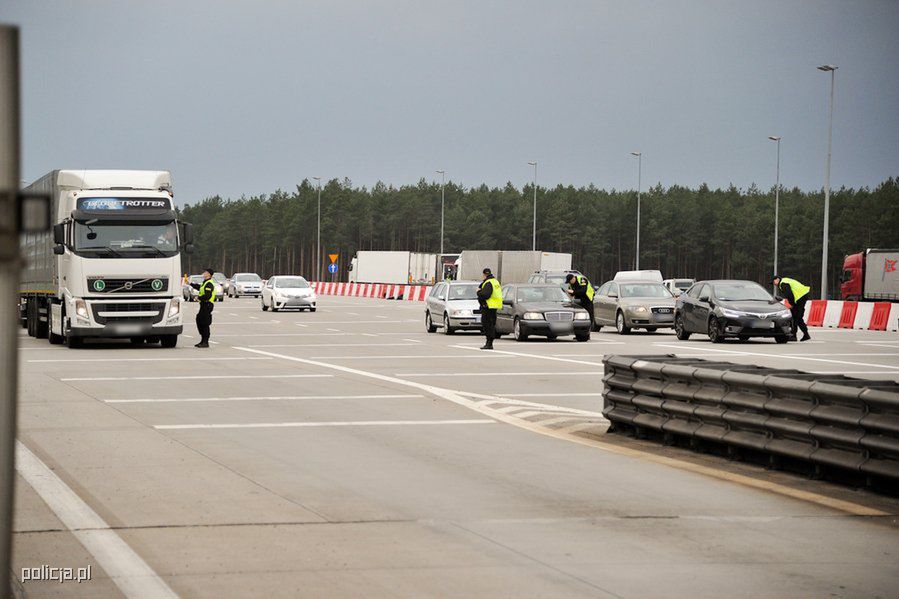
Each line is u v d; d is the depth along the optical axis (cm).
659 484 2955
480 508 2611
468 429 4047
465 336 10388
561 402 4934
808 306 13250
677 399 3625
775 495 2812
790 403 3119
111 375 6131
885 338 10144
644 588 1920
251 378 5997
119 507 2595
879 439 2775
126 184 8356
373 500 2698
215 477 3006
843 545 2270
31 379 5881
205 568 2038
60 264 8344
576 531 2375
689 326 9756
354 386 5588
